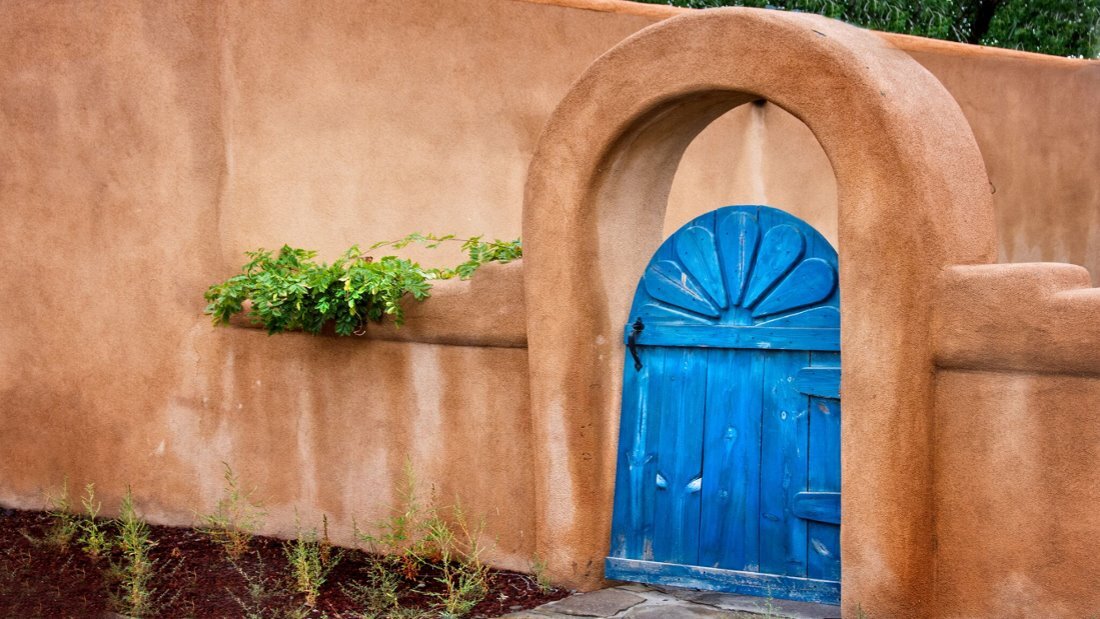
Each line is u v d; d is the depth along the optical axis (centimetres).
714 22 519
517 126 808
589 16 818
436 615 552
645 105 538
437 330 627
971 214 487
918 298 471
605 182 571
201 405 704
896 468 480
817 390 530
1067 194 996
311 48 757
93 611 573
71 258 731
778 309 542
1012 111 970
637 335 579
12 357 741
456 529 627
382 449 650
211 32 719
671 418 570
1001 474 457
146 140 718
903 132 472
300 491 675
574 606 551
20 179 739
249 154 733
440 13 790
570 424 575
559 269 574
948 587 475
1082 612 435
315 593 581
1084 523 435
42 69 734
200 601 586
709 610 536
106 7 722
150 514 714
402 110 783
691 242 565
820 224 903
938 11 1308
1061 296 436
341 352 662
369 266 648
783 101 504
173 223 714
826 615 525
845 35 505
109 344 723
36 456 737
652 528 572
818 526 530
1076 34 1377
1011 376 455
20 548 668
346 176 768
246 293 682
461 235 797
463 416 625
